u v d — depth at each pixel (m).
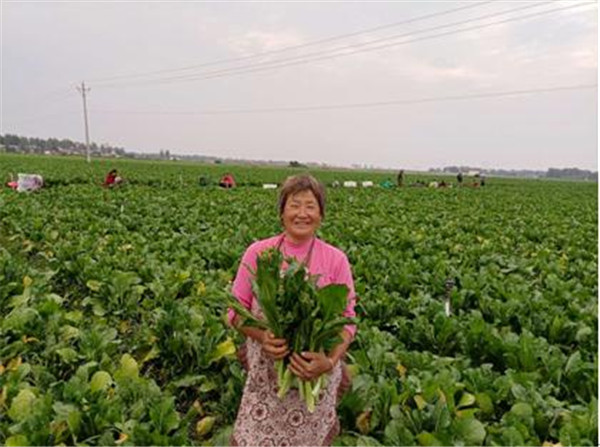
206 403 5.11
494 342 5.55
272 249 3.26
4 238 12.30
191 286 7.84
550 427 4.23
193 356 5.54
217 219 14.84
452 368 5.01
